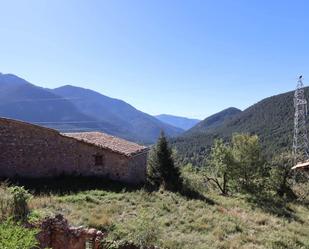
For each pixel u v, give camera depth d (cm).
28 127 3247
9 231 1027
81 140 3541
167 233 2205
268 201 4428
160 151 3956
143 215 2092
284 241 2470
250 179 4950
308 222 3531
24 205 1661
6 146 3122
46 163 3353
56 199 2484
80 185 3219
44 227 1559
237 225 2683
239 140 5100
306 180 5925
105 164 3638
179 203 3091
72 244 1574
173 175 3869
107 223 2062
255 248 2209
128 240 1661
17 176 3153
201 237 2248
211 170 5459
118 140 4128
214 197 3972
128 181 3619
